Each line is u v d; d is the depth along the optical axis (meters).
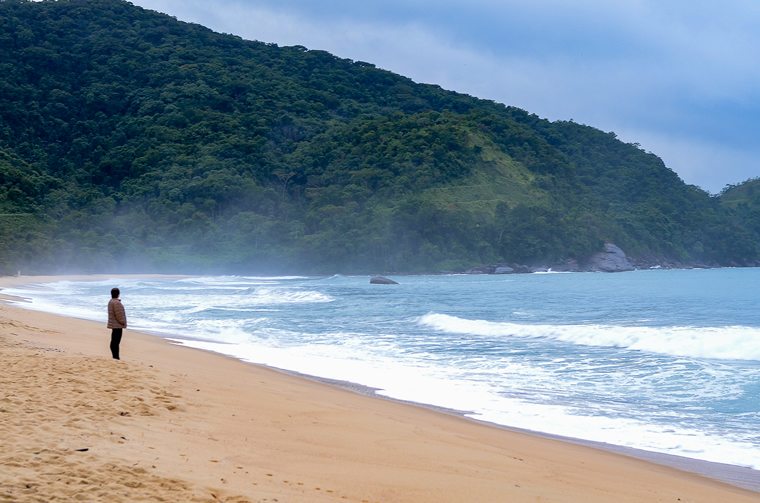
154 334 25.70
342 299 49.06
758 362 19.22
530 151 143.50
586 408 13.94
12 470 6.51
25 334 19.66
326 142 139.00
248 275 108.31
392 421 11.76
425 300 48.69
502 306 43.19
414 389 15.83
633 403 14.42
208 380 14.23
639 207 145.50
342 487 7.56
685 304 44.25
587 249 121.06
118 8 181.00
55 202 115.19
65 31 167.12
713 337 22.88
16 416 8.81
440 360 20.27
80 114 146.62
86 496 6.01
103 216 114.12
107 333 23.34
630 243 131.25
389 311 38.53
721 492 8.77
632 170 160.12
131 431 8.85
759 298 49.81
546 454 10.35
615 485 8.81
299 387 15.10
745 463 10.20
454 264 109.88
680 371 18.05
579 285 72.94
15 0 169.62
